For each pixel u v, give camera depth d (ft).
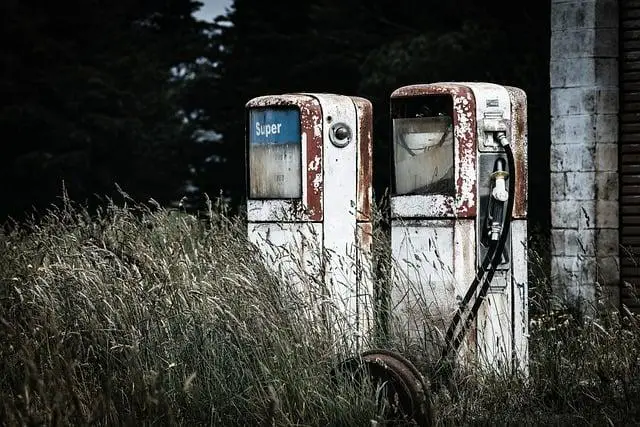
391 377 34.14
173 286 38.63
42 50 130.93
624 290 50.26
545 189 90.27
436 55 93.61
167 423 33.12
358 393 34.35
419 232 40.65
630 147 50.42
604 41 50.65
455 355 38.70
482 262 40.11
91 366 36.91
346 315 39.63
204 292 38.11
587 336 41.63
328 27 121.60
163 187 142.51
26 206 130.72
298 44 127.34
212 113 139.54
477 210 40.01
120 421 33.30
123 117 138.92
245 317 36.81
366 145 44.34
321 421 34.17
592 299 50.39
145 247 43.42
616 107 50.62
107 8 145.48
